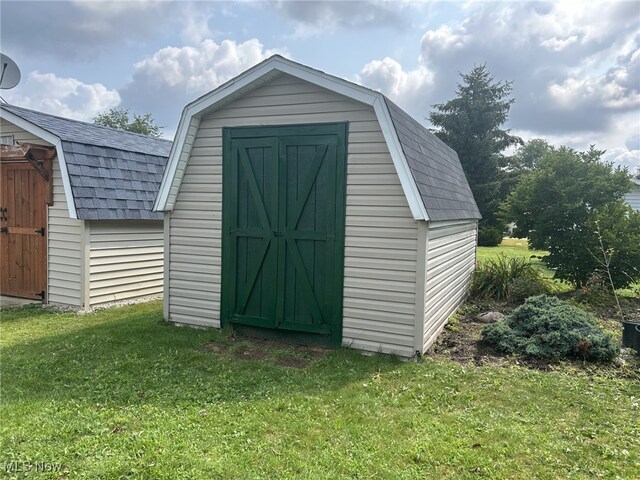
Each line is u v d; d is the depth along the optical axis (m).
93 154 7.50
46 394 3.71
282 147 5.41
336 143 5.13
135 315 6.89
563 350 4.90
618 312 7.54
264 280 5.59
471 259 9.17
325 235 5.22
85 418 3.25
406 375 4.33
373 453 2.86
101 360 4.64
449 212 5.72
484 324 6.52
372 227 5.00
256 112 5.54
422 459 2.81
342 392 3.87
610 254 8.45
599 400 3.83
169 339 5.42
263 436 3.07
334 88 4.93
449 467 2.75
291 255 5.41
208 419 3.29
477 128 27.22
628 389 4.08
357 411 3.49
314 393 3.84
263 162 5.54
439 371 4.43
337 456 2.81
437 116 28.02
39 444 2.86
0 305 7.63
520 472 2.71
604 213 9.14
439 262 5.61
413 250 4.81
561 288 9.66
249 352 5.08
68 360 4.61
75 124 8.65
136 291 8.20
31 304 7.67
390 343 4.95
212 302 5.95
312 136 5.24
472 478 2.63
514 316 5.66
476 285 8.74
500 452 2.92
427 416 3.44
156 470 2.59
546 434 3.19
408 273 4.84
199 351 5.05
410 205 4.65
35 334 5.69
